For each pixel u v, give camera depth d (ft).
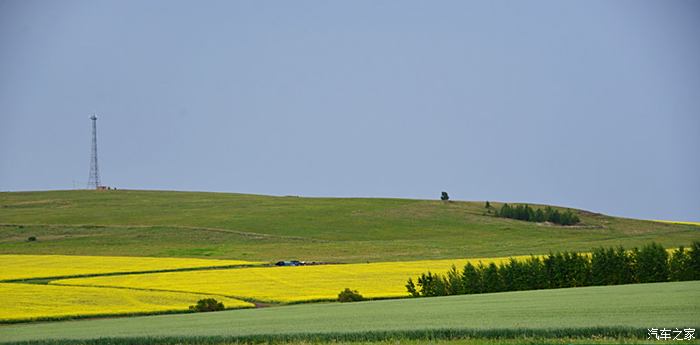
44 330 206.08
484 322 176.96
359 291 304.09
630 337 151.64
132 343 172.86
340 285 322.34
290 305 271.08
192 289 311.06
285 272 367.86
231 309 263.49
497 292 293.23
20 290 298.15
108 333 189.67
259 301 283.18
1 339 182.80
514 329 159.02
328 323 191.21
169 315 242.78
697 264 312.09
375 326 179.01
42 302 271.08
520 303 222.07
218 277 349.61
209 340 169.37
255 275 356.59
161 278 346.54
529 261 308.60
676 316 176.04
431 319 190.19
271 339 167.84
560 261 311.47
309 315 216.95
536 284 303.48
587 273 311.47
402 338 162.50
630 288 258.16
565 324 165.89
